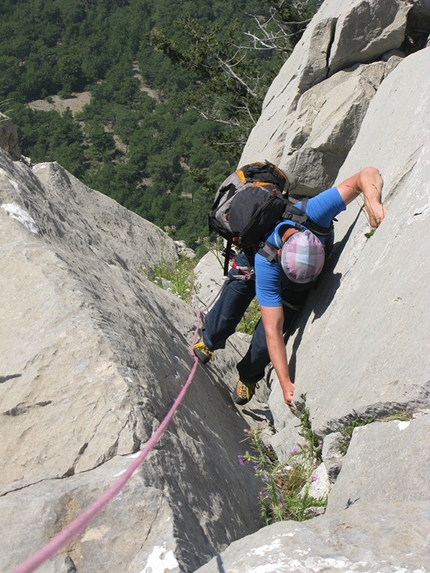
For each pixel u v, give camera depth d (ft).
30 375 9.78
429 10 20.68
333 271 13.79
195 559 7.66
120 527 7.80
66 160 400.47
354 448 9.61
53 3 645.10
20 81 557.33
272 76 83.30
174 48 86.84
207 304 22.88
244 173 14.08
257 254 13.03
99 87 533.14
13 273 11.75
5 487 8.55
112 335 10.38
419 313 9.57
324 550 6.26
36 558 5.55
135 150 389.60
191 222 261.85
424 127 12.66
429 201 11.10
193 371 12.07
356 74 21.39
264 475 11.85
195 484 9.03
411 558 6.00
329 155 21.34
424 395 8.74
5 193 13.62
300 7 73.77
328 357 11.92
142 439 8.85
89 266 13.91
